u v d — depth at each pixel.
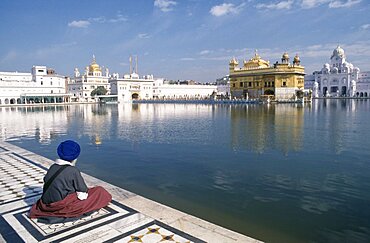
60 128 17.30
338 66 89.44
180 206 5.00
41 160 7.82
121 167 7.68
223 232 3.55
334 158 8.33
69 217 3.87
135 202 4.58
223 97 64.50
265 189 5.78
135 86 87.62
